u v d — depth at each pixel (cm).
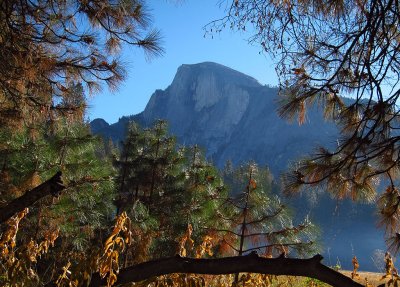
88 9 431
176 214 1047
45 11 434
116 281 210
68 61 470
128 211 1109
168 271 201
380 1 353
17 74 452
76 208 964
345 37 388
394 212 367
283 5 386
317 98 392
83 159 1005
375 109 362
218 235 766
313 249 682
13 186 902
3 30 412
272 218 713
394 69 371
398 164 366
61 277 240
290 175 381
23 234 841
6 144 894
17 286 275
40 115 540
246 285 367
